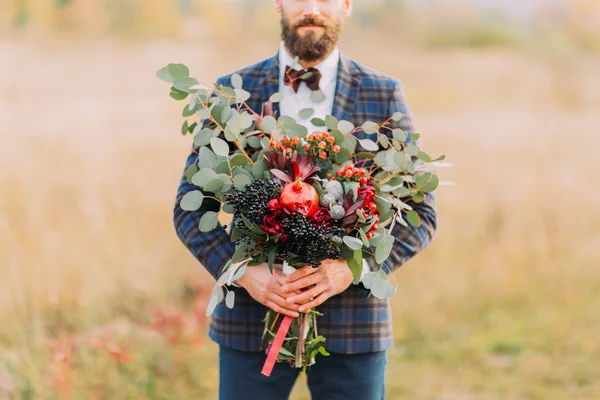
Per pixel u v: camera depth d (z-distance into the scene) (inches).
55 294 148.3
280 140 74.5
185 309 160.6
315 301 72.8
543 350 164.1
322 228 67.9
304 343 74.9
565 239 238.2
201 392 132.6
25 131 337.4
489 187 294.0
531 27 1141.7
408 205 79.5
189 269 176.9
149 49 746.8
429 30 1198.3
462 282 203.0
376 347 79.4
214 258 77.9
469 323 181.8
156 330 143.2
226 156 72.3
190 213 81.0
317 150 73.2
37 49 612.4
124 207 217.0
